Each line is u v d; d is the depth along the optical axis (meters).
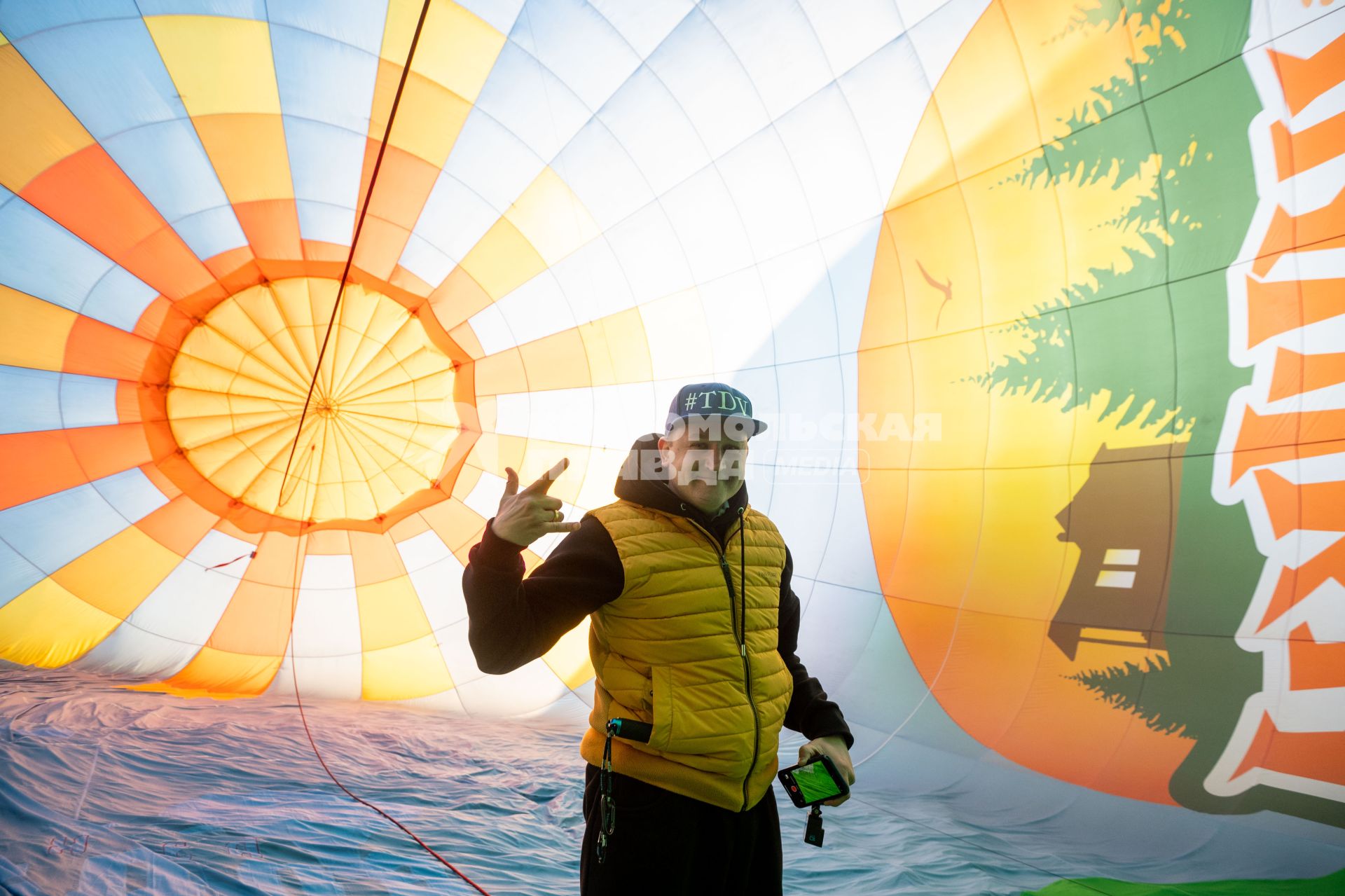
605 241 7.94
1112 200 5.67
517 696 8.07
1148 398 5.61
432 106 7.41
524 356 8.63
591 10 6.75
